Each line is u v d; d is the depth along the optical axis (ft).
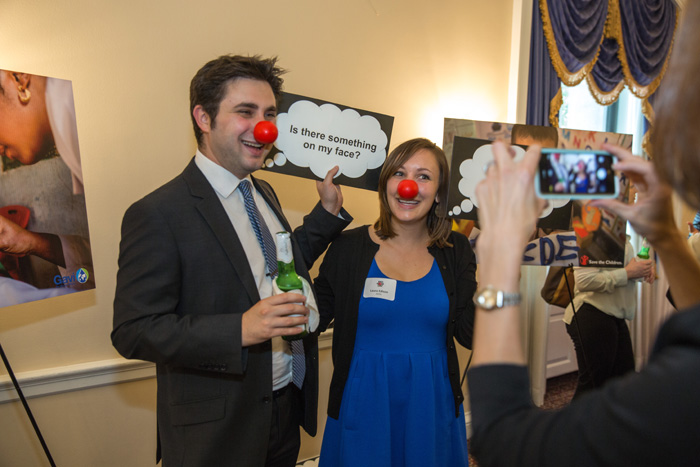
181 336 3.54
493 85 8.95
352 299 4.93
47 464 5.82
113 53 5.81
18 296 4.09
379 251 5.16
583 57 9.37
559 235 6.39
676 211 11.50
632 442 1.44
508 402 1.79
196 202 3.99
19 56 5.30
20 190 4.10
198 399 3.90
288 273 3.96
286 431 4.50
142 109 6.05
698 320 1.45
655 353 1.64
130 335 3.56
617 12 9.89
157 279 3.66
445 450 4.70
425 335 4.83
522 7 8.78
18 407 5.60
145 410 6.39
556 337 10.81
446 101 8.46
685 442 1.37
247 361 4.04
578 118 11.02
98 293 5.98
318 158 5.26
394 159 5.01
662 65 10.96
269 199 4.86
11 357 5.54
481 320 1.93
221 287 3.95
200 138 4.29
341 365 4.91
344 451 4.67
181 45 6.19
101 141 5.84
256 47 6.68
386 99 7.85
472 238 7.29
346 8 7.31
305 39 7.03
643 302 12.17
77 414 5.96
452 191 5.34
